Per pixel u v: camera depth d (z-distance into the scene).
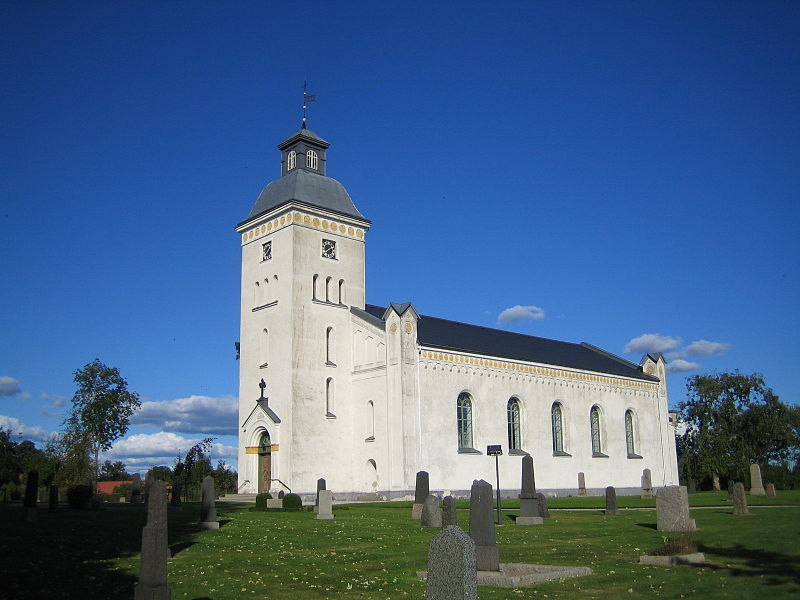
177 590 21.19
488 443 68.81
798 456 93.38
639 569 22.86
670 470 91.38
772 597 18.30
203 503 35.88
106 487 107.25
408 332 64.19
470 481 66.25
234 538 32.19
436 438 64.25
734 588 19.48
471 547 12.45
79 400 93.44
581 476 75.12
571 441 78.00
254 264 70.38
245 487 65.94
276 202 69.00
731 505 49.56
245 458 66.81
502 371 71.81
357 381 67.19
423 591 20.56
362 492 64.62
